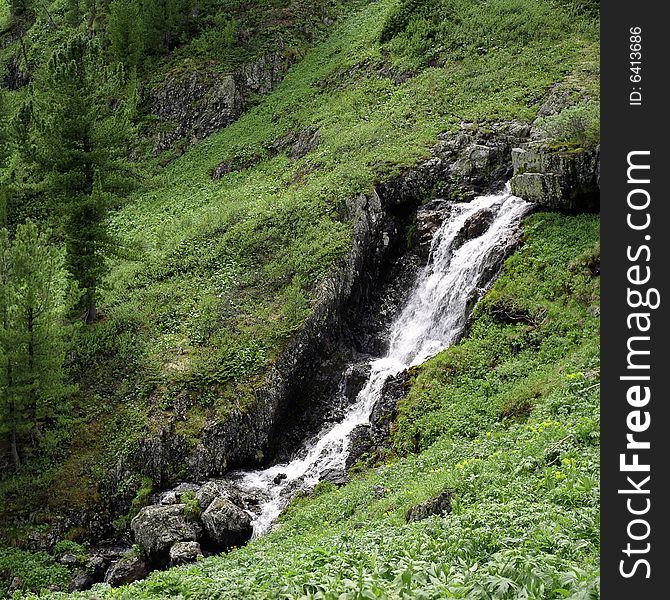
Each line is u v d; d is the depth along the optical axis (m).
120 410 23.48
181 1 50.88
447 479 14.05
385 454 20.05
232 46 48.28
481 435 17.36
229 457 22.56
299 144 38.00
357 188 28.81
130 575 18.72
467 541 9.52
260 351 24.33
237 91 45.38
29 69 56.53
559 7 38.94
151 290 28.66
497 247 23.56
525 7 39.81
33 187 27.09
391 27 43.34
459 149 29.56
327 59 46.69
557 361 18.64
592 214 22.80
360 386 24.06
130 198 40.25
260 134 41.31
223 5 52.94
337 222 28.22
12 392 20.81
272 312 25.95
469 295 23.55
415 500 14.32
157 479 21.98
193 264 29.83
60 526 20.59
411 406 20.48
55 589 18.56
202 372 24.05
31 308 20.95
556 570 7.61
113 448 22.31
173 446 22.27
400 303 26.67
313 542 13.84
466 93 34.16
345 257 26.70
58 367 21.80
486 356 20.50
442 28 40.56
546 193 23.14
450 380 20.53
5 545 19.88
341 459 21.36
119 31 48.69
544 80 32.41
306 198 30.14
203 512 19.55
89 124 26.69
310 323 25.03
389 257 28.06
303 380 24.70
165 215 36.94
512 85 33.38
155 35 49.56
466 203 27.27
